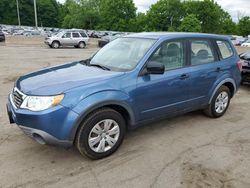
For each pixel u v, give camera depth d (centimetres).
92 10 8794
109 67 427
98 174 352
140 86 400
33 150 405
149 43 439
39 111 335
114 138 394
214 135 477
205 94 512
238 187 332
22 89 365
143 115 420
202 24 8219
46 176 345
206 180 344
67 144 351
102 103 362
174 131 488
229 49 562
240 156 406
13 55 1653
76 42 2575
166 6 7975
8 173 348
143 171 361
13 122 397
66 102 339
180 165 377
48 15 10219
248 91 820
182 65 464
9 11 9556
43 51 2053
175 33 479
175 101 457
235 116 579
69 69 430
